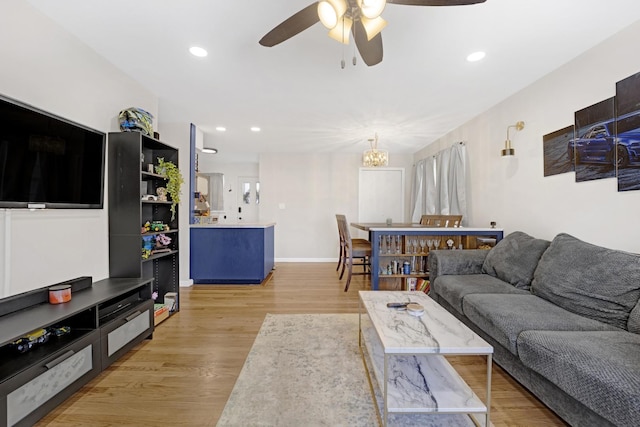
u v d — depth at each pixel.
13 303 1.62
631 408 1.02
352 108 3.46
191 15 1.80
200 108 3.47
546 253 2.21
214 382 1.78
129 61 2.38
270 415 1.49
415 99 3.18
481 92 3.01
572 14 1.79
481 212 3.62
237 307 3.15
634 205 1.90
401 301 2.02
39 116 1.77
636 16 1.81
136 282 2.27
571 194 2.37
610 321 1.61
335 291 3.79
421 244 3.58
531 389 1.56
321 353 2.13
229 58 2.33
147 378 1.82
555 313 1.77
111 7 1.74
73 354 1.58
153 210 3.04
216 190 7.41
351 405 1.57
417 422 1.45
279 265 5.61
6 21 1.63
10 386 1.26
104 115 2.36
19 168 1.66
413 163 6.07
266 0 1.67
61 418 1.47
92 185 2.23
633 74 1.88
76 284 2.03
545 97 2.62
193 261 4.12
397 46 2.15
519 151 2.96
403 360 1.75
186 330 2.54
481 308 1.92
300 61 2.38
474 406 1.32
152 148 2.95
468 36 2.03
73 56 2.05
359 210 6.11
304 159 6.09
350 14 1.47
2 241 1.62
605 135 2.07
